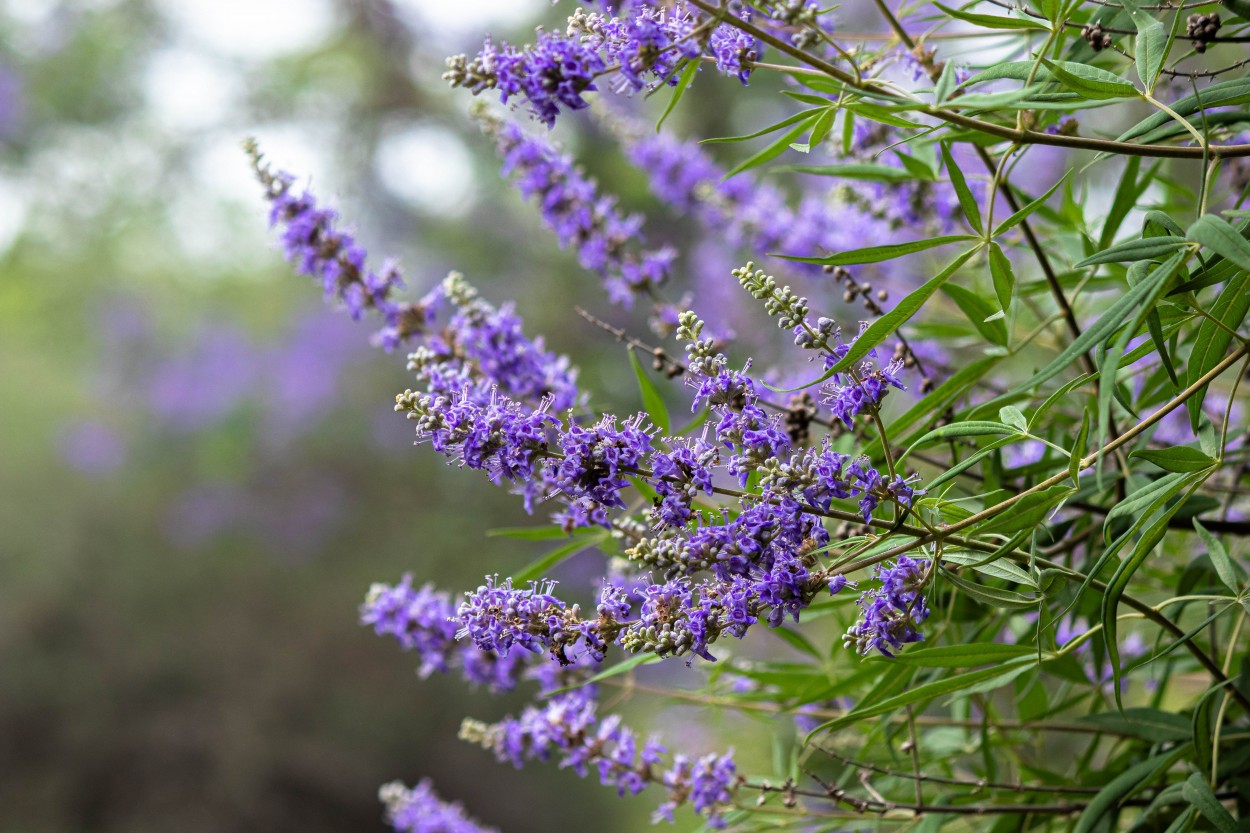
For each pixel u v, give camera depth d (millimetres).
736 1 880
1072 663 1012
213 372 4254
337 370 4273
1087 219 1175
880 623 848
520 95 888
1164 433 1131
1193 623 1116
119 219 4133
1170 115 861
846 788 1143
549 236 3068
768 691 1119
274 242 1098
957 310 1227
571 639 850
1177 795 934
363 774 4172
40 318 4410
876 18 1609
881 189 1136
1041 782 1031
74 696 4156
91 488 4332
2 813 4051
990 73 896
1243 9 875
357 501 4262
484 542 3998
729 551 831
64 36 3666
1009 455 1119
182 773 4109
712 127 2678
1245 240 803
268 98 3615
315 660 4207
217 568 4262
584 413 1058
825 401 851
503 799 4266
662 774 1052
